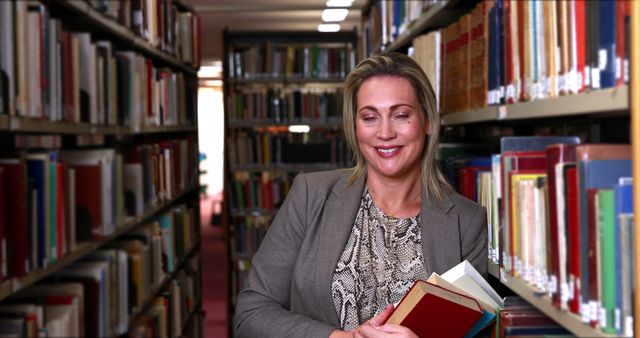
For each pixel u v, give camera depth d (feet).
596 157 4.73
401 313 5.81
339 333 6.23
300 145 24.48
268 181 24.36
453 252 6.66
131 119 11.35
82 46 9.14
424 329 5.90
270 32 24.36
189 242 16.87
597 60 4.70
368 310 6.55
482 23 7.75
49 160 7.70
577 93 5.02
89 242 9.04
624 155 4.72
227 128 24.34
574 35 5.08
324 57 24.67
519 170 6.25
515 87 6.52
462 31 8.61
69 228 8.37
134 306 11.22
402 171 6.57
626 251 4.37
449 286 6.03
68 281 9.17
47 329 7.59
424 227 6.70
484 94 7.63
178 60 15.88
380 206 6.82
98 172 9.06
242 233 23.94
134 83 11.52
